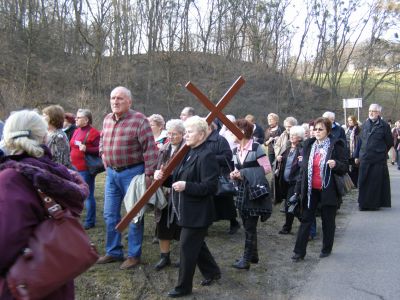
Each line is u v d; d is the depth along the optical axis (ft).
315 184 18.56
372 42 144.46
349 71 181.98
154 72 121.19
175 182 13.74
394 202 33.47
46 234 7.43
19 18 96.17
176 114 113.70
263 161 17.01
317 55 148.97
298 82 146.72
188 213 13.75
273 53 142.61
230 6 133.08
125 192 16.55
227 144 19.81
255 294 15.02
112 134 16.44
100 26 100.01
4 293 7.12
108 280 15.39
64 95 88.53
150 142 16.24
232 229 22.34
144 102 114.62
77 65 100.27
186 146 14.16
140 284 15.21
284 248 20.65
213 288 15.31
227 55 134.00
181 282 14.30
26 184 7.55
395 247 20.94
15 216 7.16
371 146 29.94
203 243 15.34
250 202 16.75
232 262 18.08
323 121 18.54
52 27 103.24
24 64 89.45
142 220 16.75
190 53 128.77
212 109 14.56
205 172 13.71
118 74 110.32
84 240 7.74
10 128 8.14
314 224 22.52
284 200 23.90
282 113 130.11
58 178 7.75
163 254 16.92
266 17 138.51
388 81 150.00
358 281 16.39
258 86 134.10
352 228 25.07
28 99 76.64
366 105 147.02
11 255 7.08
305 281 16.38
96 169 21.20
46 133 8.63
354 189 39.19
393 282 16.29
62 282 7.39
